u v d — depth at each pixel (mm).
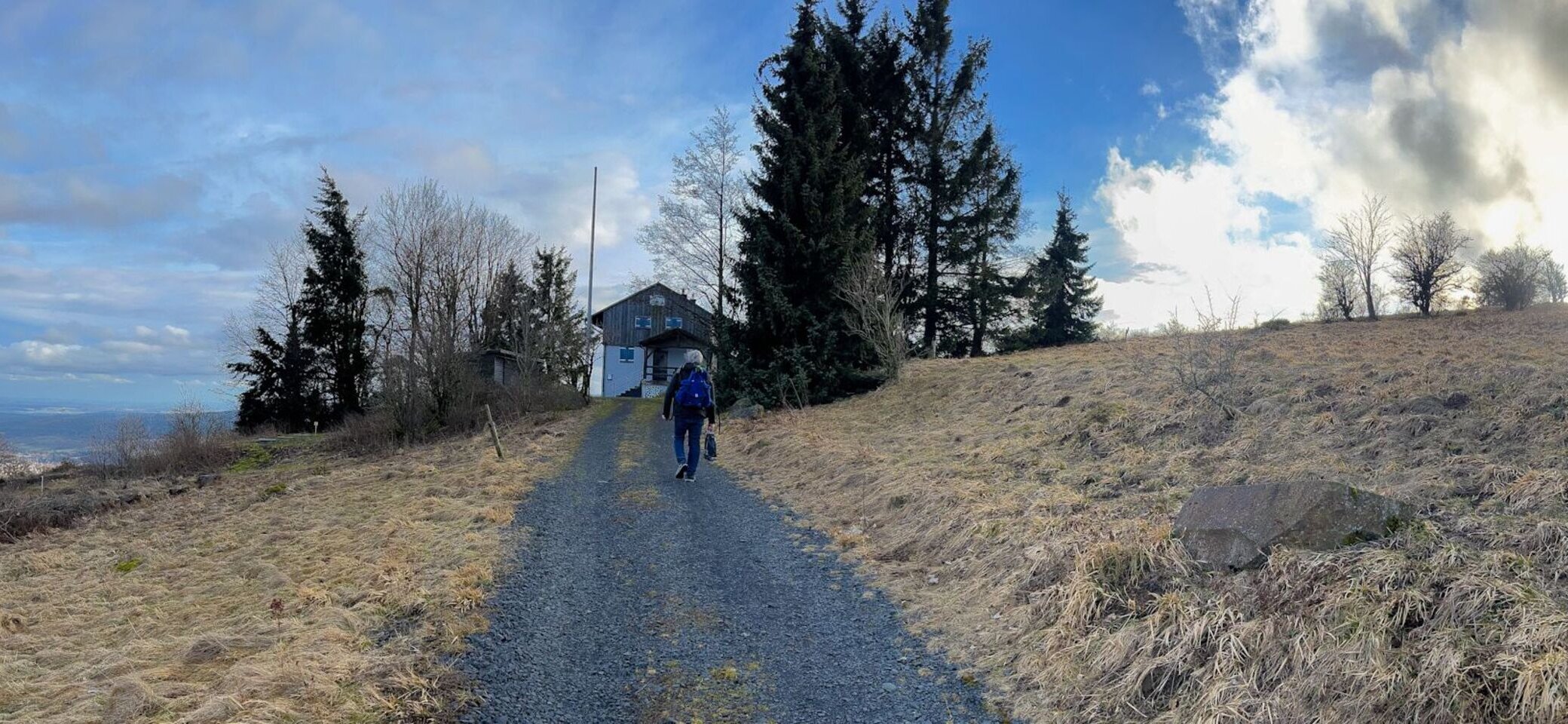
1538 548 4359
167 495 16344
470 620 5383
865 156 24984
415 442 20469
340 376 36500
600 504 9680
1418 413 7617
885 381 20188
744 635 5352
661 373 45312
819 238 20250
